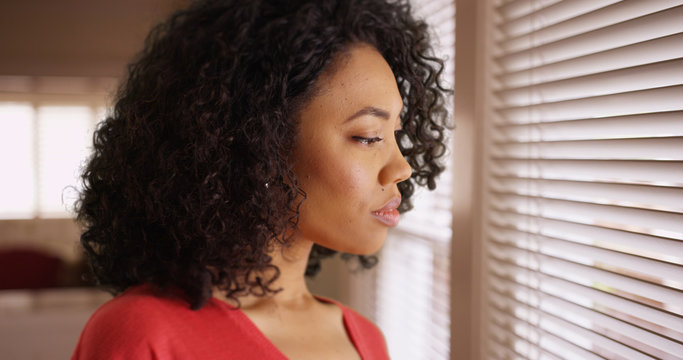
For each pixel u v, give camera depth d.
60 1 2.72
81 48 2.73
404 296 1.78
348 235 0.85
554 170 0.95
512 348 1.06
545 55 0.96
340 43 0.85
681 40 0.71
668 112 0.73
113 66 2.74
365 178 0.83
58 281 2.69
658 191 0.75
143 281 0.88
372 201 0.84
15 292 2.65
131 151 0.88
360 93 0.83
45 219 2.71
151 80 0.89
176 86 0.86
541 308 0.98
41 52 2.71
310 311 0.99
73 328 2.66
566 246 0.92
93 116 2.74
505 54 1.06
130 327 0.79
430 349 1.59
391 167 0.85
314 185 0.84
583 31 0.87
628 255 0.80
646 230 0.80
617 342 0.82
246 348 0.84
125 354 0.76
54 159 2.73
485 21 1.08
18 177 2.71
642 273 0.78
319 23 0.87
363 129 0.83
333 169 0.82
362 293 2.17
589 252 0.87
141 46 2.46
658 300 0.76
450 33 1.38
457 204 1.19
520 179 1.03
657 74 0.75
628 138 0.79
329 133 0.83
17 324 2.62
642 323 0.79
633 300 0.79
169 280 0.87
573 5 0.89
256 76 0.85
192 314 0.84
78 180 1.02
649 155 0.77
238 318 0.86
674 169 0.73
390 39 0.96
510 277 1.06
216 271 0.87
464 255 1.16
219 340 0.83
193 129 0.82
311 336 0.95
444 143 1.22
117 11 2.74
